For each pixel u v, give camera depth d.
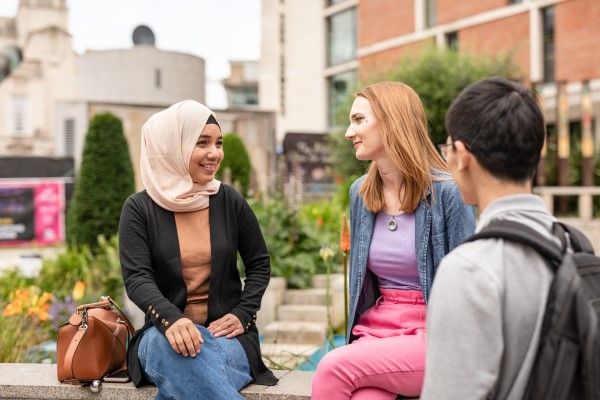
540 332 1.49
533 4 20.58
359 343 2.36
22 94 46.69
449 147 1.72
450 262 1.55
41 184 17.31
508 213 1.60
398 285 2.57
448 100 12.92
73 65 48.28
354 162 15.77
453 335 1.50
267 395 2.70
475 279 1.50
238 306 2.89
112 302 2.97
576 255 1.53
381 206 2.60
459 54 14.04
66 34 47.78
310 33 36.09
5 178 17.16
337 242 7.89
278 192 9.08
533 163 1.62
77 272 8.68
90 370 2.75
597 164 11.35
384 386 2.30
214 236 2.89
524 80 13.22
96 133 10.41
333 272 7.77
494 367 1.49
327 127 34.59
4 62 37.06
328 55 34.78
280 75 40.47
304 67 36.28
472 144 1.62
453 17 23.62
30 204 17.28
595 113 17.75
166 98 16.86
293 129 36.38
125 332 2.90
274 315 6.78
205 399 2.53
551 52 20.22
